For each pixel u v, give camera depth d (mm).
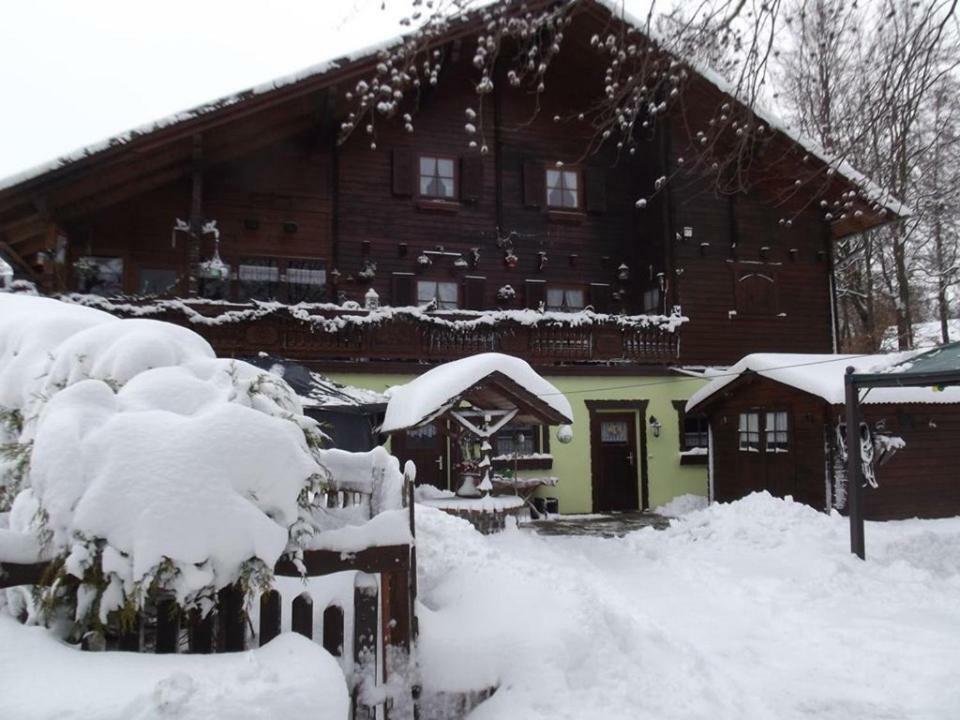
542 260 16031
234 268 14188
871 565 7941
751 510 10945
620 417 14727
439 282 15453
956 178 7762
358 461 4043
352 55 13109
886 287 24188
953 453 12164
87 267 13297
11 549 2525
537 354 13969
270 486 2633
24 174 11367
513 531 9656
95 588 2447
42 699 2043
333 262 14773
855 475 8352
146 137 12023
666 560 8656
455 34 13219
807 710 4234
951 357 7781
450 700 3445
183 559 2383
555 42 7348
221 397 2920
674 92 6539
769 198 16375
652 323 14641
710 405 14328
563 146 16609
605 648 4164
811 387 11641
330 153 15047
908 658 5109
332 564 3012
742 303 15945
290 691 2230
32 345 3479
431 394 8742
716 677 4531
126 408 2744
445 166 15789
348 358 13148
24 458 2807
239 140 14047
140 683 2172
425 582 4816
